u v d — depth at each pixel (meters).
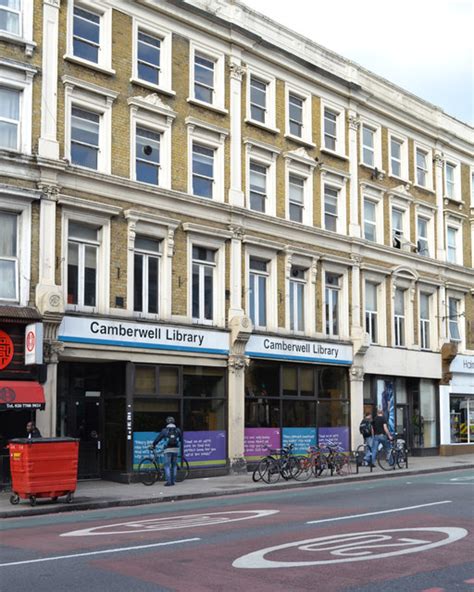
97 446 22.50
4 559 9.98
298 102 29.08
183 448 23.06
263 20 27.28
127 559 9.84
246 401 25.44
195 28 25.06
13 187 19.56
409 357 32.62
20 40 20.28
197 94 25.19
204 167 25.17
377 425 25.94
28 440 16.17
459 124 37.62
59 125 20.98
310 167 28.78
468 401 36.38
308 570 9.04
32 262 19.97
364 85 31.56
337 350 28.80
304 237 28.06
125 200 22.30
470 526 12.35
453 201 36.84
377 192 31.98
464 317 36.88
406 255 32.94
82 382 22.42
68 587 8.27
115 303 21.80
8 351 19.19
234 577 8.70
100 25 22.66
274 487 20.61
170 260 23.28
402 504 15.57
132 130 22.88
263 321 26.67
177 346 23.05
